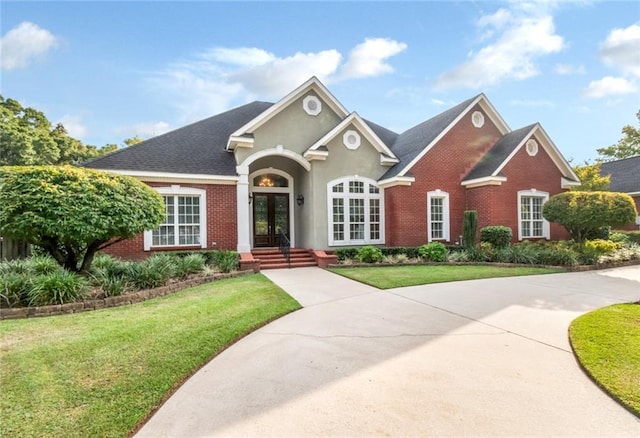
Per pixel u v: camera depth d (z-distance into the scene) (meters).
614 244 14.90
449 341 5.32
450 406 3.41
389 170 17.14
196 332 5.47
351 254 14.80
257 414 3.30
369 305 7.62
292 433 2.99
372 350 4.96
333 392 3.72
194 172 14.06
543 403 3.46
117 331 5.45
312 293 8.90
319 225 15.54
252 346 5.17
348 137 16.31
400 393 3.68
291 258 14.77
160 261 9.87
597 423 3.12
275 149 15.40
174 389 3.81
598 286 9.62
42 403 3.40
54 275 7.28
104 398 3.52
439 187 16.98
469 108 17.84
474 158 17.91
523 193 17.05
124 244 13.01
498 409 3.35
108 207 8.17
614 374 4.02
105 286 7.75
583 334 5.44
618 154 39.03
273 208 17.47
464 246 15.66
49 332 5.42
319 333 5.75
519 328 5.91
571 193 15.49
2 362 4.29
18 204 7.39
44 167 8.10
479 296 8.41
